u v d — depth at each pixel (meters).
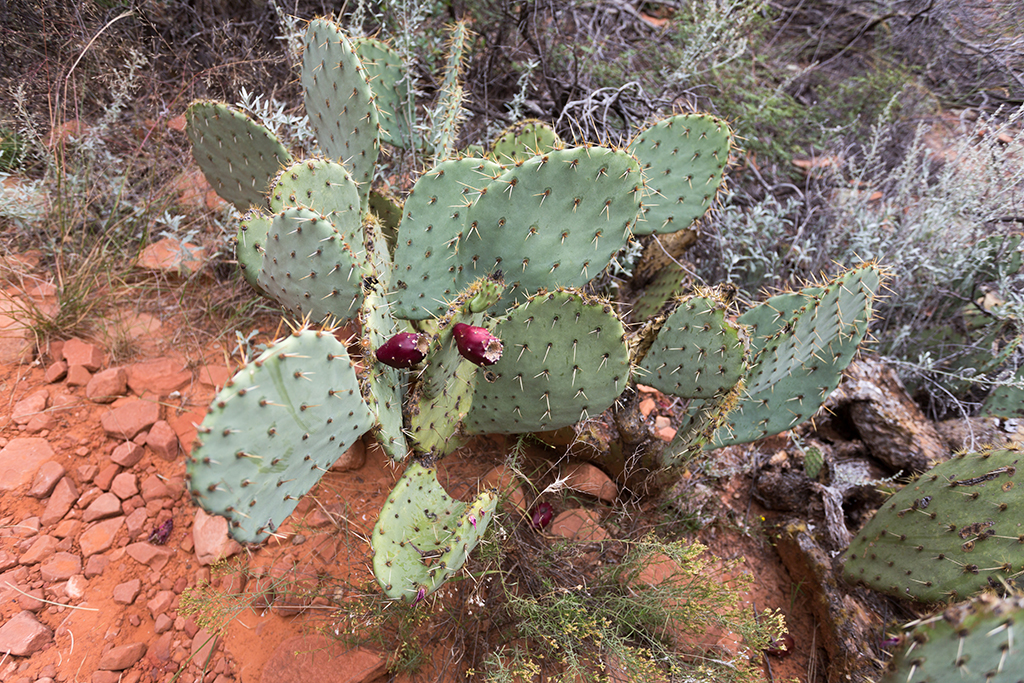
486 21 3.50
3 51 2.79
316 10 3.62
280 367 1.38
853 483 2.54
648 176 2.47
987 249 2.97
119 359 2.64
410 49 3.28
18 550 2.11
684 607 1.98
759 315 2.29
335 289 2.02
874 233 3.22
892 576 1.97
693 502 2.51
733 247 3.30
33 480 2.25
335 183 2.10
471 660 1.93
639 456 2.34
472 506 1.65
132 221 2.98
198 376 2.66
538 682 1.91
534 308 1.73
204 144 2.56
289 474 1.55
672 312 1.99
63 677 1.89
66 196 2.85
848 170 3.97
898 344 3.16
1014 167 3.10
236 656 1.95
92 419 2.46
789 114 3.92
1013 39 3.97
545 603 1.96
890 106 3.72
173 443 2.42
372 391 1.77
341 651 1.89
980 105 4.12
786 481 2.56
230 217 2.87
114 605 2.05
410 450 2.03
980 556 1.76
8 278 2.75
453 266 2.02
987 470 1.82
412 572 1.63
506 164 2.54
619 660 1.88
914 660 1.35
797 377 2.24
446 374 1.86
